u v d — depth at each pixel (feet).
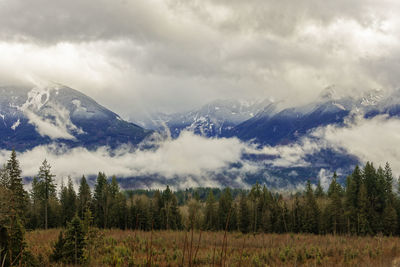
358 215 229.25
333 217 244.42
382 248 136.56
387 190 255.09
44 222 253.85
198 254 120.88
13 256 69.56
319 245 160.04
